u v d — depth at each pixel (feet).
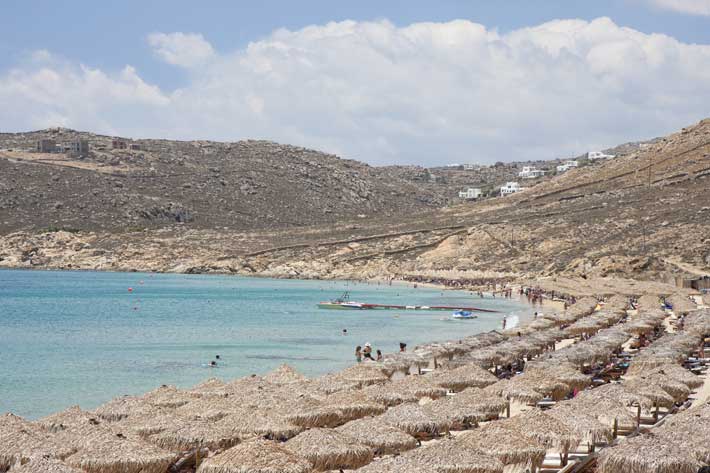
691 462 75.41
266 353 203.10
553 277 454.40
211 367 178.19
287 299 414.82
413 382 114.42
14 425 83.46
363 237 651.25
